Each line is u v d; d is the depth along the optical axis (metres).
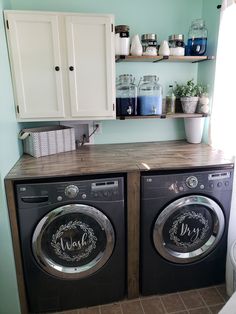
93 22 1.65
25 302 1.59
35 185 1.41
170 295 1.78
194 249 1.76
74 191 1.46
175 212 1.63
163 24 2.07
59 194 1.44
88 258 1.62
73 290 1.63
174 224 1.66
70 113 1.78
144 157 1.79
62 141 1.93
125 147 2.11
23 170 1.51
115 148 2.08
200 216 1.69
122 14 2.00
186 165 1.60
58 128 2.06
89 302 1.68
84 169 1.52
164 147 2.09
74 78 1.72
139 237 1.65
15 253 1.49
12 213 1.43
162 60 2.03
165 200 1.59
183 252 1.74
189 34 2.00
